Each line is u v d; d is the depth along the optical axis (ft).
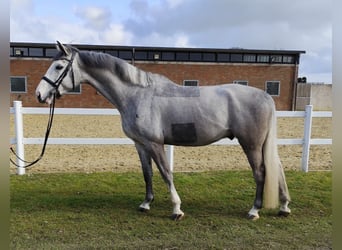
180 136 9.98
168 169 10.22
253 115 9.69
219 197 12.80
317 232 9.61
